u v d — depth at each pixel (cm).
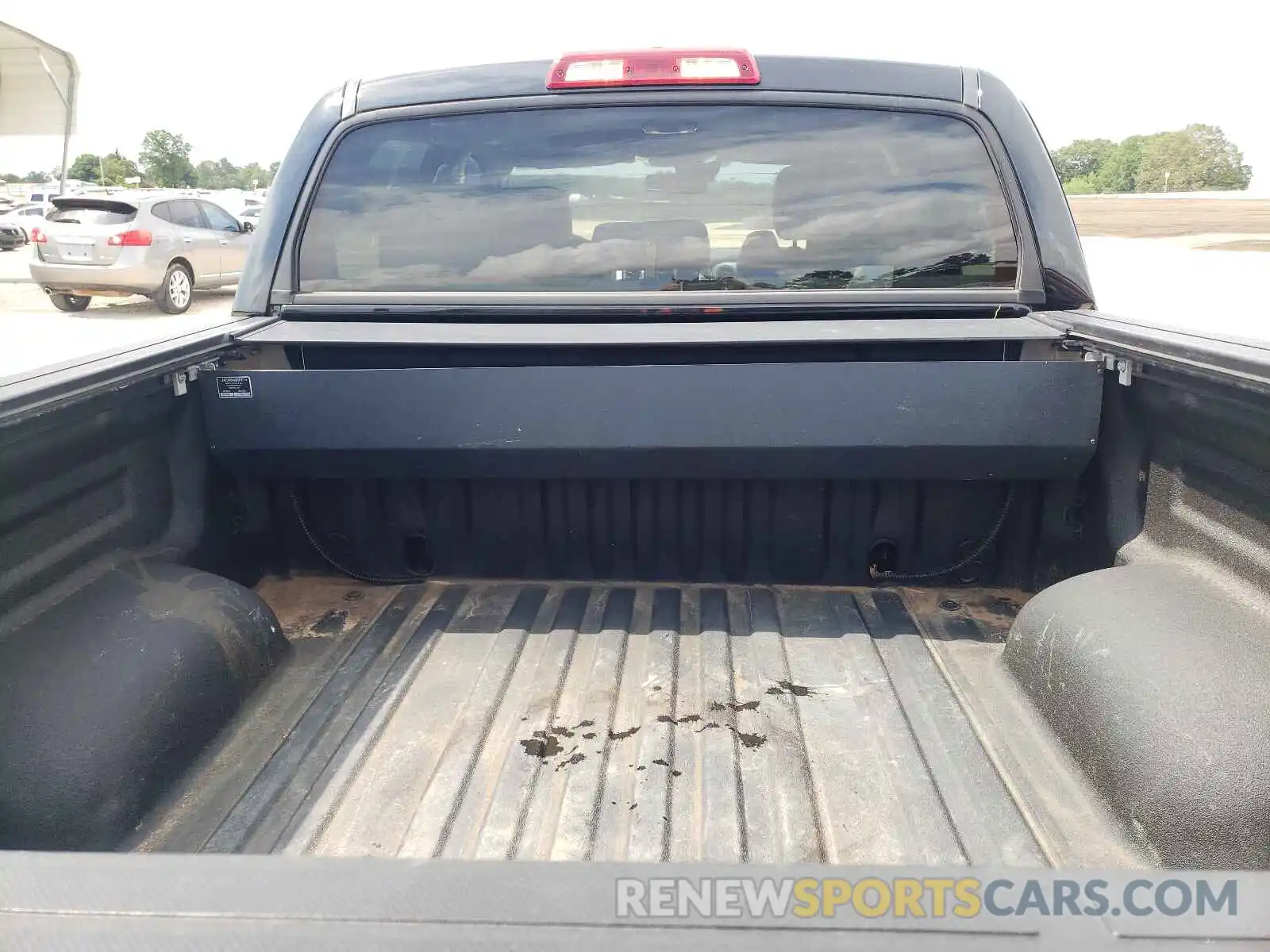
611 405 221
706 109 242
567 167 244
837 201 244
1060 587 213
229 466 239
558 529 262
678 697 215
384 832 172
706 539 262
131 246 1340
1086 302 246
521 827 174
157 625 194
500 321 248
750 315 244
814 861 163
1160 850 154
